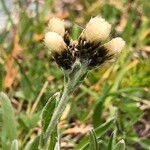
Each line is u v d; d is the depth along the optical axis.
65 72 0.05
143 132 0.09
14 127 0.07
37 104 0.08
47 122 0.05
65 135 0.08
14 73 0.09
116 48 0.05
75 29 0.09
